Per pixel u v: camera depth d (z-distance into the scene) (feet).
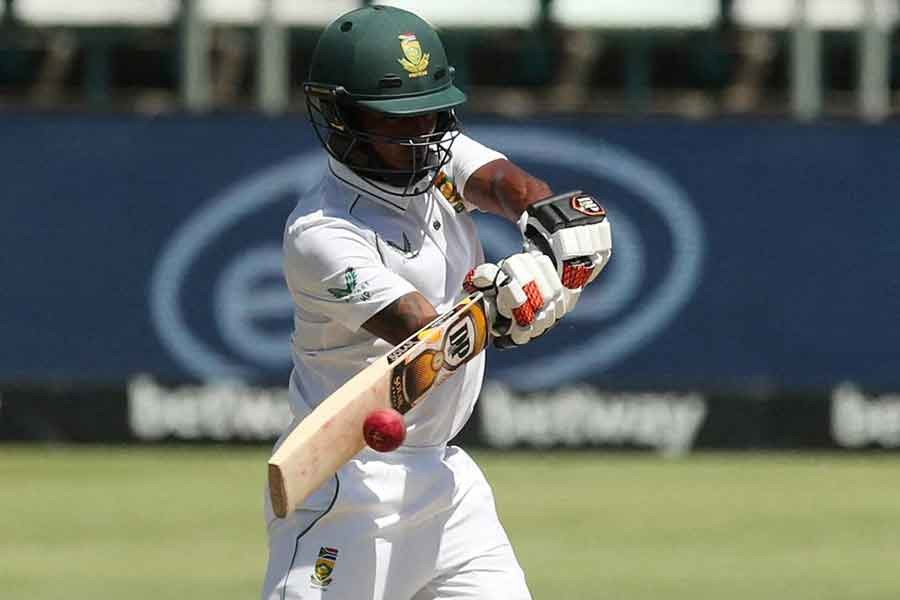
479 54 161.89
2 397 129.39
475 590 47.65
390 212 46.83
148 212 128.26
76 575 88.58
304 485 40.52
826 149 127.95
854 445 129.18
